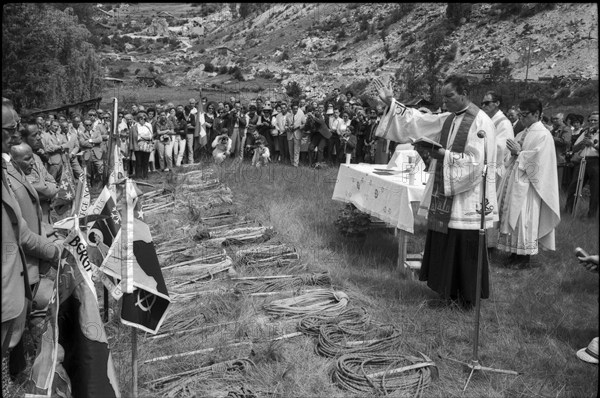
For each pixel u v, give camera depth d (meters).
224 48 93.31
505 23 62.66
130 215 3.62
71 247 3.67
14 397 4.05
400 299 6.16
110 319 5.33
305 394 4.27
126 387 4.21
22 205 4.43
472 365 4.64
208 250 7.73
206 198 11.19
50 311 3.60
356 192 8.27
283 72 75.69
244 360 4.64
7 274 3.60
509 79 43.94
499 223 7.78
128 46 100.62
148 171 15.15
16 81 20.94
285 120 16.53
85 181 5.03
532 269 7.48
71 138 12.64
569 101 36.59
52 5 27.20
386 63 68.75
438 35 64.06
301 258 7.39
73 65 25.48
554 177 7.40
